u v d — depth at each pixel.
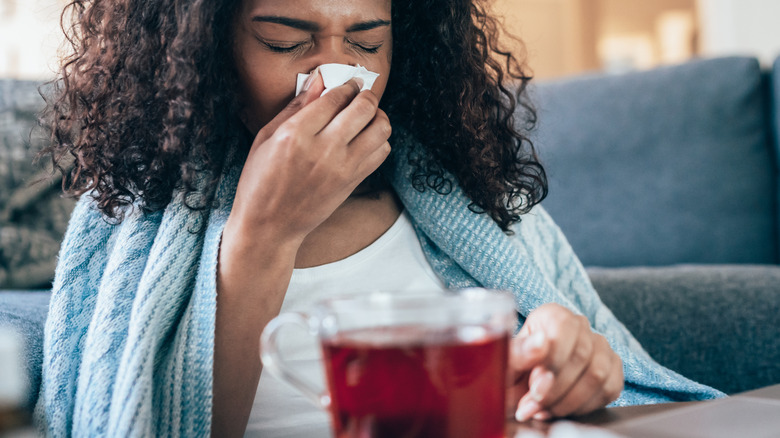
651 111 1.75
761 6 2.66
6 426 0.43
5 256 1.37
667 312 1.09
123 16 0.84
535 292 0.89
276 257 0.71
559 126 1.82
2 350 0.44
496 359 0.38
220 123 0.81
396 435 0.36
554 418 0.53
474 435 0.37
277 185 0.67
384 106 0.94
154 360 0.72
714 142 1.71
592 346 0.54
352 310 0.36
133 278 0.78
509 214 0.95
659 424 0.43
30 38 2.12
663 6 4.86
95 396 0.69
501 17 1.07
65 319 0.79
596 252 1.79
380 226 0.92
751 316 1.05
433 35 0.92
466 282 0.92
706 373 1.07
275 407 0.81
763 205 1.70
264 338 0.42
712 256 1.71
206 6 0.76
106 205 0.83
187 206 0.78
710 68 1.73
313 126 0.68
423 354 0.36
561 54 4.47
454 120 0.92
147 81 0.82
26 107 1.43
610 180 1.78
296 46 0.75
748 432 0.41
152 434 0.69
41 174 1.40
